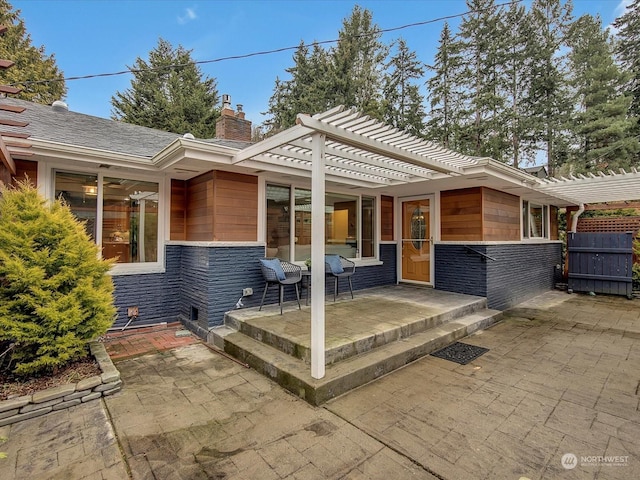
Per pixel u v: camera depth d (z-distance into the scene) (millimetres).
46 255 3113
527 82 17141
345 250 6723
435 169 4527
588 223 9188
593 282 7879
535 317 5824
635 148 14406
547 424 2525
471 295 6113
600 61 16141
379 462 2125
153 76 21516
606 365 3656
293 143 3383
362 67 19266
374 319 4441
